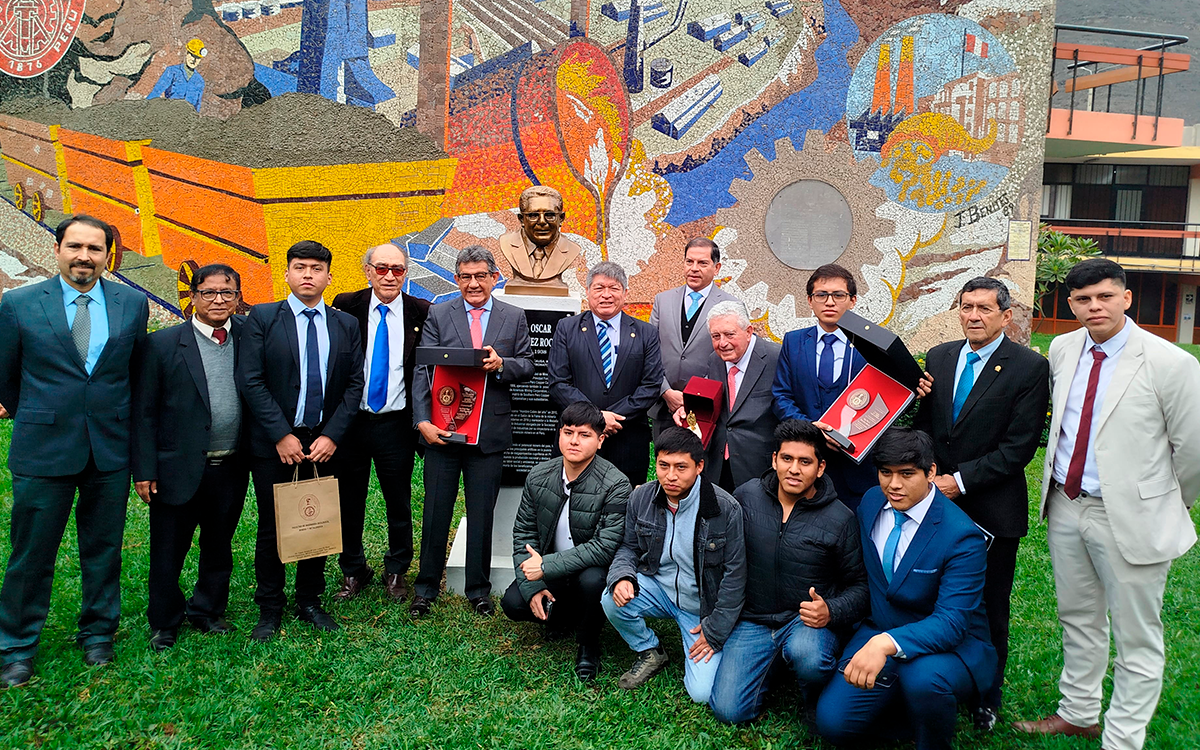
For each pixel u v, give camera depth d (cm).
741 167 731
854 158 732
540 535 351
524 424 430
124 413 321
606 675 324
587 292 393
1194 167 1861
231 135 732
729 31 719
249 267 740
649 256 736
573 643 355
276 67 723
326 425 357
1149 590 266
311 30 718
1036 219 741
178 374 327
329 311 361
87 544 321
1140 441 268
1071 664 290
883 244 741
